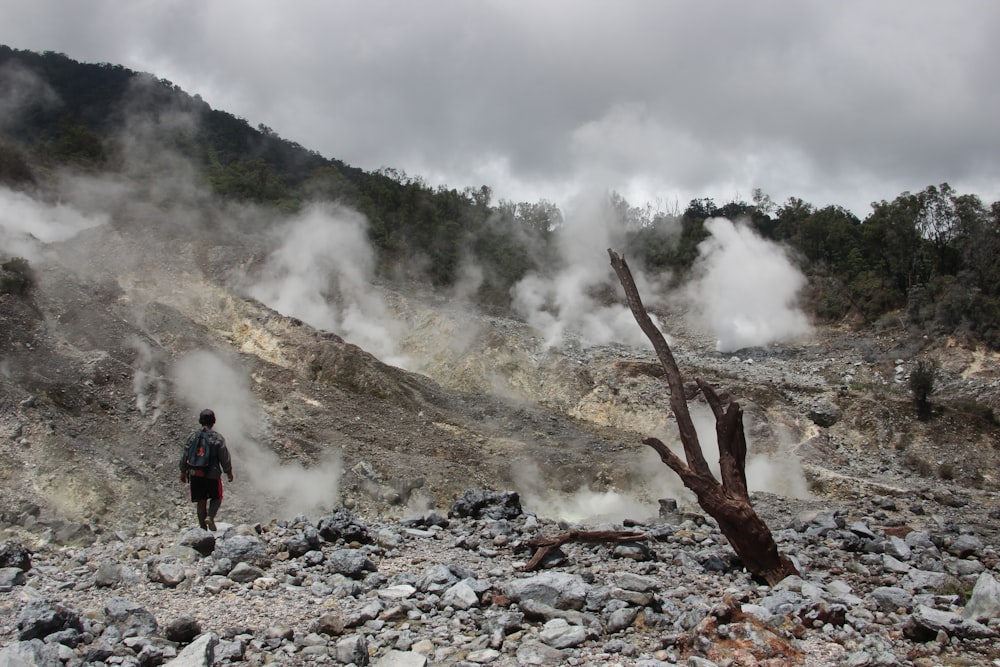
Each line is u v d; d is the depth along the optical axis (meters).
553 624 6.91
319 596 7.89
